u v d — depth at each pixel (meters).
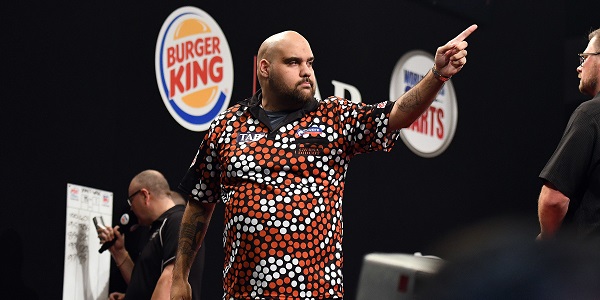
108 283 6.78
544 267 0.79
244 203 3.51
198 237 4.00
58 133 6.43
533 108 11.05
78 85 6.61
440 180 9.76
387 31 9.39
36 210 6.24
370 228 8.89
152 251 6.24
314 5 8.66
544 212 4.08
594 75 4.40
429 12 9.93
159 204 6.49
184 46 7.43
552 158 4.07
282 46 3.69
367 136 3.56
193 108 7.47
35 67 6.31
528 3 11.16
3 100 6.08
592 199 4.01
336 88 8.73
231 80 7.80
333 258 3.52
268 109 3.75
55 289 6.32
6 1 6.18
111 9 6.91
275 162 3.53
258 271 3.44
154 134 7.14
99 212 6.69
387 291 0.99
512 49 10.87
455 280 0.81
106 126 6.79
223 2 7.80
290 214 3.46
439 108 9.81
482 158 10.32
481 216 10.20
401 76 9.49
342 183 3.64
